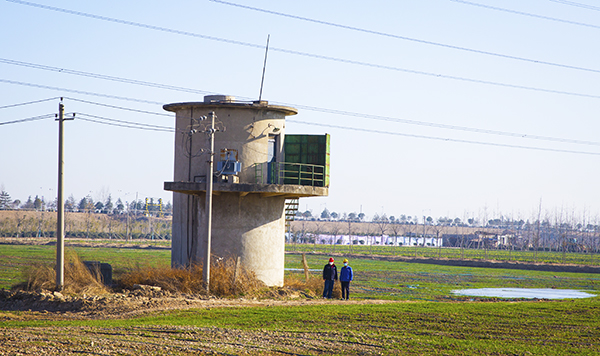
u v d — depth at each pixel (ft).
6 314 74.49
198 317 73.20
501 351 57.31
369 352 55.26
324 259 289.12
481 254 421.59
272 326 68.13
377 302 97.66
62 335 57.06
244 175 107.76
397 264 277.44
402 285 165.17
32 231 529.86
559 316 82.23
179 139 111.86
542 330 70.69
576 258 379.35
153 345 53.98
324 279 106.42
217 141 107.76
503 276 216.33
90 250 304.09
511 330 70.13
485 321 76.23
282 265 114.62
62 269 89.61
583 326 74.13
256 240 109.50
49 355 47.60
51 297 82.74
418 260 315.78
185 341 56.75
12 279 137.28
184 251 110.63
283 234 115.44
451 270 244.83
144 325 65.21
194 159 108.68
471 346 59.31
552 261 330.95
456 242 626.64
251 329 65.36
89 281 94.02
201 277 98.89
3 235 499.10
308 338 61.11
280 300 96.84
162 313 76.07
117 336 57.82
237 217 108.17
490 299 129.39
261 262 109.81
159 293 92.32
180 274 100.83
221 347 54.75
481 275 218.18
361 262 282.97
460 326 72.02
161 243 447.42
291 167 112.37
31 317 72.33
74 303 80.74
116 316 74.02
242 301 91.97
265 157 110.42
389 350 56.49
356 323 72.18
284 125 114.01
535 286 174.91
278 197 113.50
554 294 149.79
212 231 107.24
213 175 106.01
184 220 111.14
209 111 108.47
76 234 532.32
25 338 54.39
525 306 93.20
